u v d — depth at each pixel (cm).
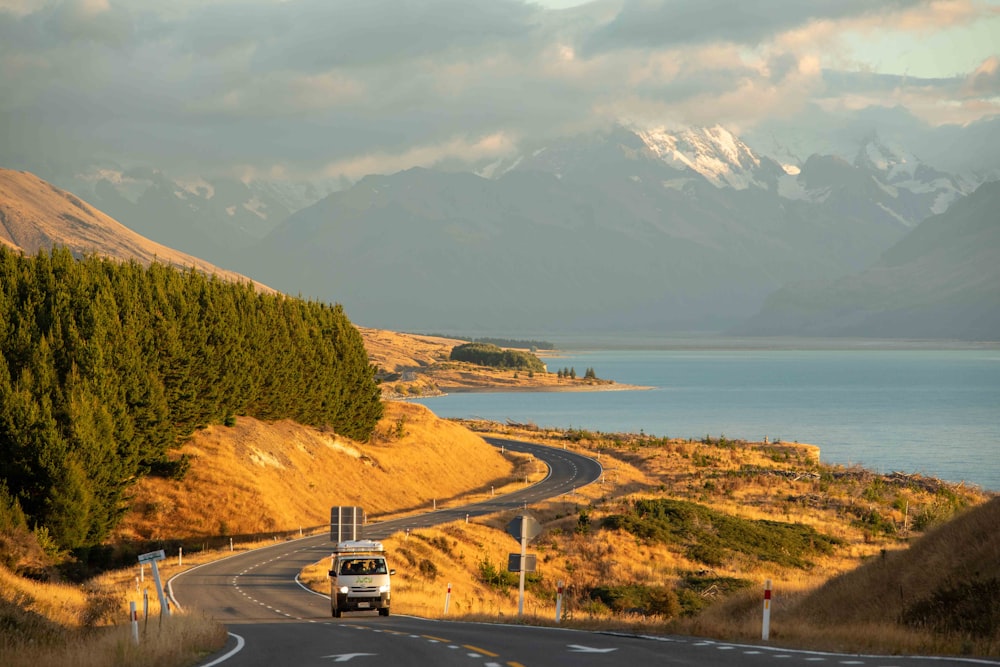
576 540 13150
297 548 12419
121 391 11888
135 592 8481
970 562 4766
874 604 5091
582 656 3194
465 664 3075
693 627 4297
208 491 14038
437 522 14525
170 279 14938
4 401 10112
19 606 5056
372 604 6369
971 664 2823
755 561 12862
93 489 10600
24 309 11681
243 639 4341
